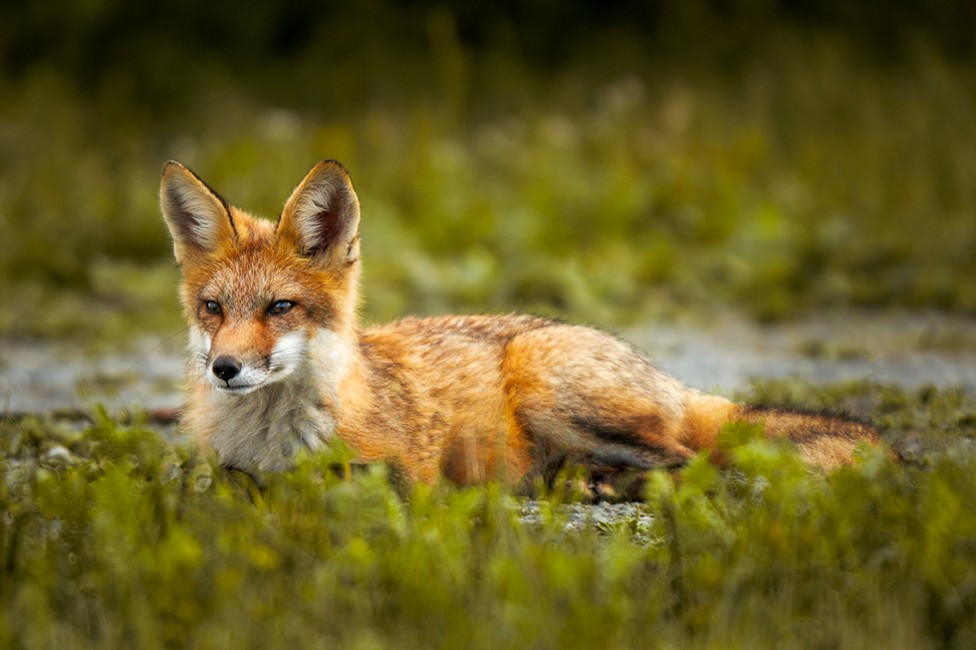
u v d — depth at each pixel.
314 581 6.15
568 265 18.19
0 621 5.68
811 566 6.31
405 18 33.81
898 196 21.48
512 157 23.30
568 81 29.88
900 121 24.62
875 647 5.66
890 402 11.00
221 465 7.86
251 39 33.09
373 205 20.17
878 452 7.51
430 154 22.12
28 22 31.27
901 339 15.71
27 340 15.95
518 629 5.62
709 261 19.27
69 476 7.50
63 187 21.47
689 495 7.04
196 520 6.70
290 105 29.47
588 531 6.91
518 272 18.12
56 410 11.34
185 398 8.77
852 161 23.05
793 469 6.99
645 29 34.34
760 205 20.38
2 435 9.73
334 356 8.23
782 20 32.56
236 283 8.21
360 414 8.22
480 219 19.84
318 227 8.45
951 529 6.36
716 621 5.88
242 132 24.58
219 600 5.89
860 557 6.41
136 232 19.88
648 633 5.77
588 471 8.97
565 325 9.32
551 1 34.44
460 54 27.59
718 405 9.15
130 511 6.60
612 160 23.09
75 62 30.23
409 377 8.64
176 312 17.28
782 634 5.81
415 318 9.79
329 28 33.00
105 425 7.77
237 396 8.20
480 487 8.04
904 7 32.03
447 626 5.73
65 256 18.80
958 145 22.94
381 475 6.87
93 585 6.11
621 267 19.00
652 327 16.83
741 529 6.68
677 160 22.44
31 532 6.93
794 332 16.44
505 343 9.12
